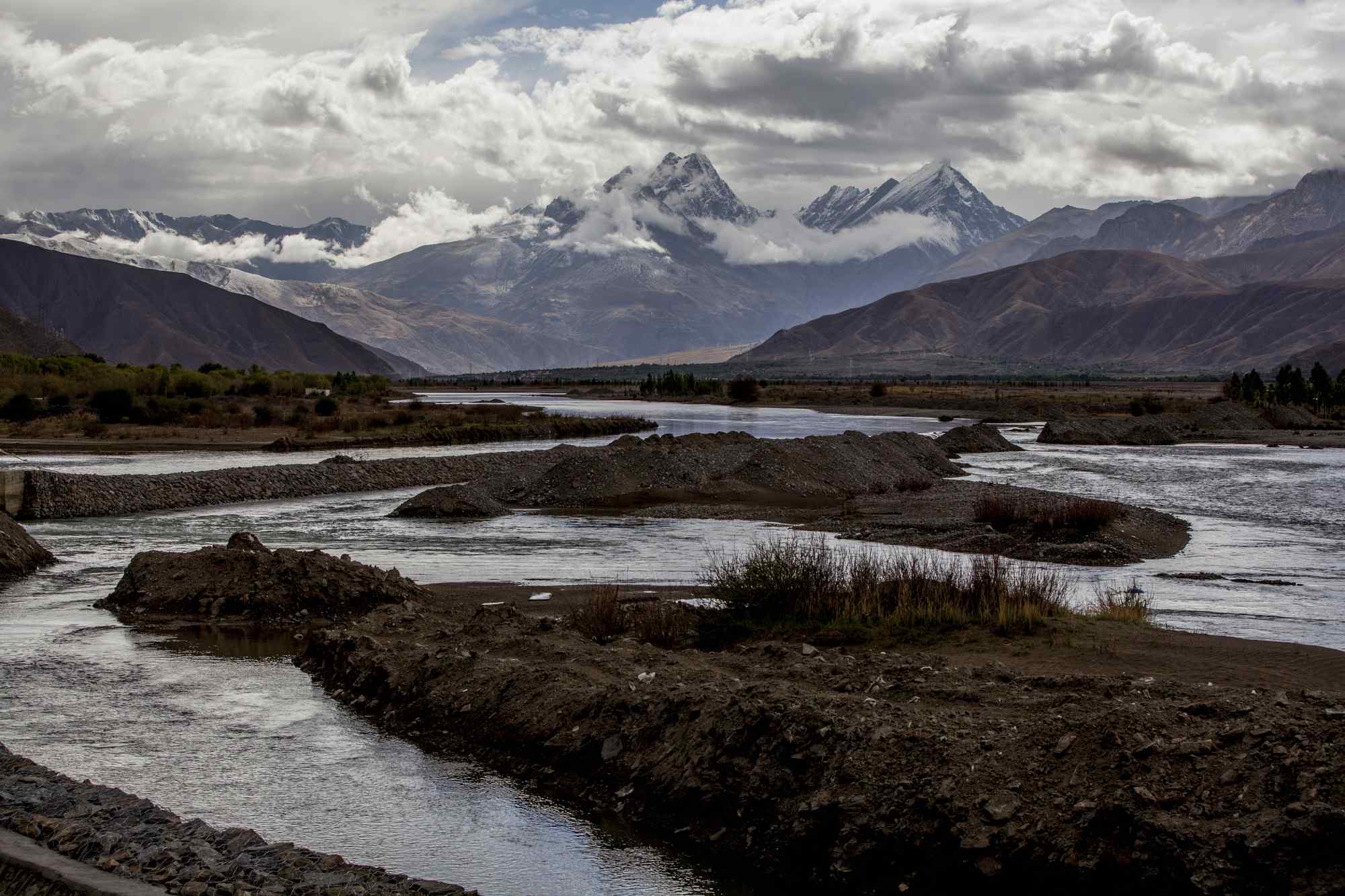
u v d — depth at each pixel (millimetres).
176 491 45406
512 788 13672
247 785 13695
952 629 18641
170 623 22812
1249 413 122688
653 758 13266
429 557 31328
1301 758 9922
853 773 11594
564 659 16938
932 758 11469
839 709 12781
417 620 21156
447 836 12219
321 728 16047
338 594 23828
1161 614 22750
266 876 10078
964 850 10352
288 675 18969
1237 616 22453
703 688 14188
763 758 12344
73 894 9562
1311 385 150500
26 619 23078
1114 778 10484
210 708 16938
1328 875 8953
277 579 24016
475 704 15742
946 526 36344
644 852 11867
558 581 26984
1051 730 11461
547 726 14570
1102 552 30594
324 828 12406
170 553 25891
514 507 44531
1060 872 9930
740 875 11328
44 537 35750
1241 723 10844
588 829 12438
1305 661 16375
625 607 21328
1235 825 9586
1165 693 13172
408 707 16375
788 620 19641
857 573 21500
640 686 14766
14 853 10242
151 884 9789
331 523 39781
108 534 36438
